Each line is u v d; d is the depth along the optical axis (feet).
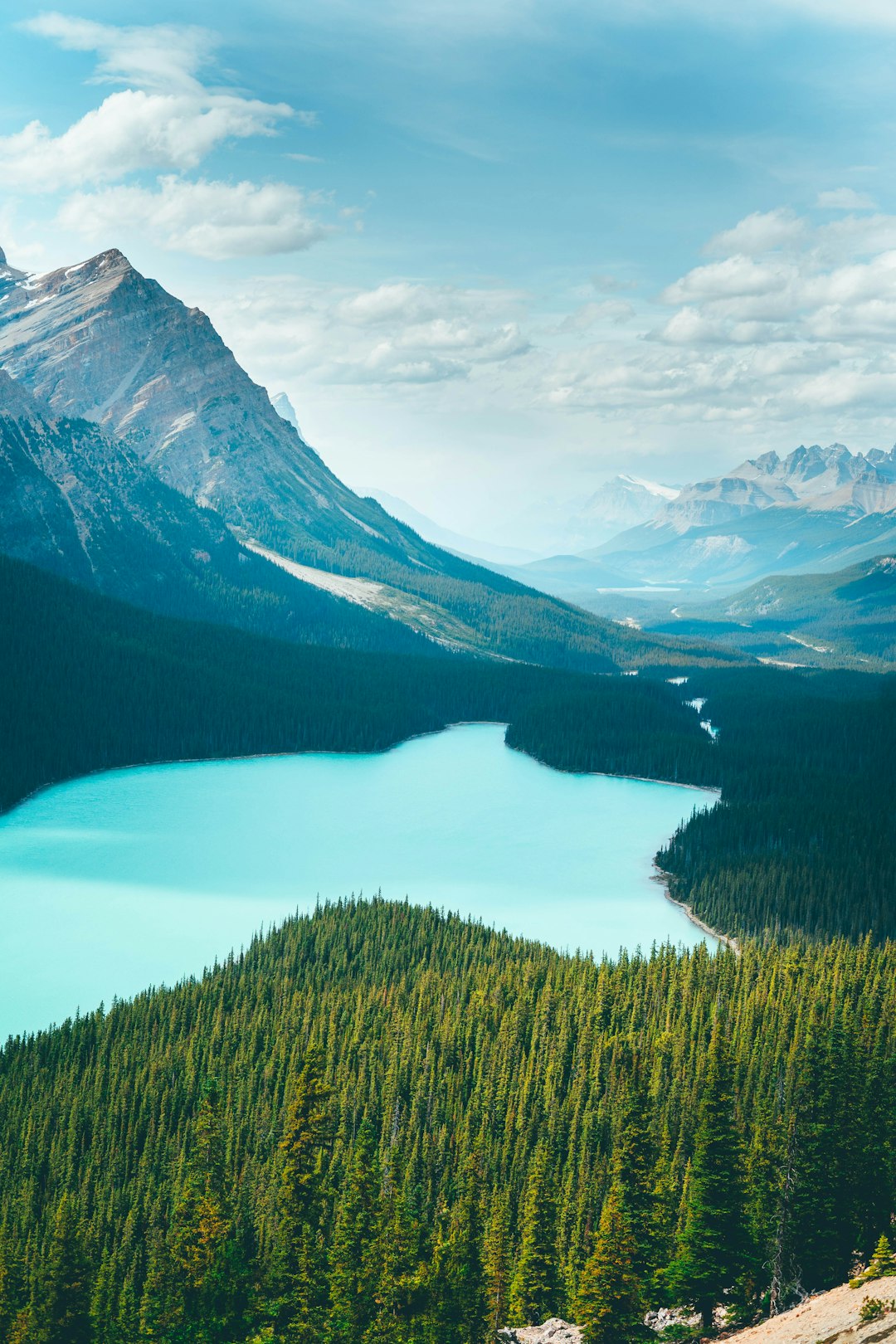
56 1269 379.14
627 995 586.04
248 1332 371.35
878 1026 479.82
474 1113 491.72
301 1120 416.26
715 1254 341.82
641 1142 373.61
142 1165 478.18
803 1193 345.72
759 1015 546.26
